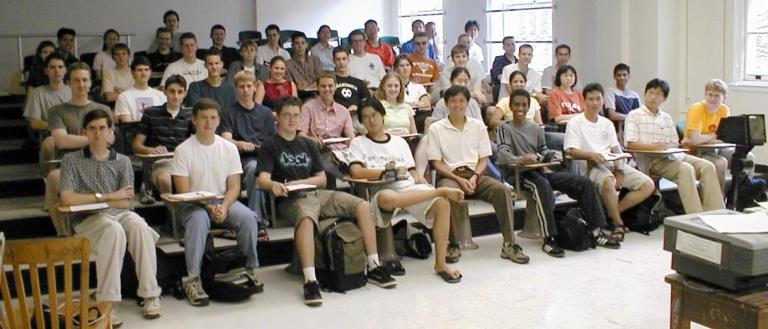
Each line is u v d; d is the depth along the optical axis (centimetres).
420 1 1116
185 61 689
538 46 934
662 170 575
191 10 1021
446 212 460
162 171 489
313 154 476
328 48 881
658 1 750
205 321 396
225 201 438
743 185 558
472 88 767
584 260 495
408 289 443
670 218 281
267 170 461
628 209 562
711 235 261
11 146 639
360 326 386
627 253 510
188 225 422
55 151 498
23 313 292
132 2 987
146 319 399
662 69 761
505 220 497
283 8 1061
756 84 702
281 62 639
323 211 461
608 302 414
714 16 736
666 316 391
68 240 290
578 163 579
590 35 838
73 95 505
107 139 422
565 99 682
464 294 432
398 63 706
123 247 392
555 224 514
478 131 521
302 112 568
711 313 266
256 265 437
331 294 438
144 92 576
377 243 476
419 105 679
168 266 437
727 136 528
